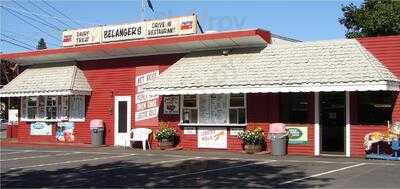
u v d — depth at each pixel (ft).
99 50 91.71
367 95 69.26
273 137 72.95
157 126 86.79
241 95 78.69
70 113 98.27
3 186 47.29
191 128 83.05
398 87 66.03
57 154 78.02
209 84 76.07
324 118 72.13
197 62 81.35
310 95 73.00
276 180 48.80
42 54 99.19
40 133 102.32
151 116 87.51
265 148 76.33
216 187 45.29
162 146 84.02
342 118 70.79
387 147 66.90
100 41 94.58
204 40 79.92
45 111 102.01
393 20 125.08
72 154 77.71
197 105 82.58
